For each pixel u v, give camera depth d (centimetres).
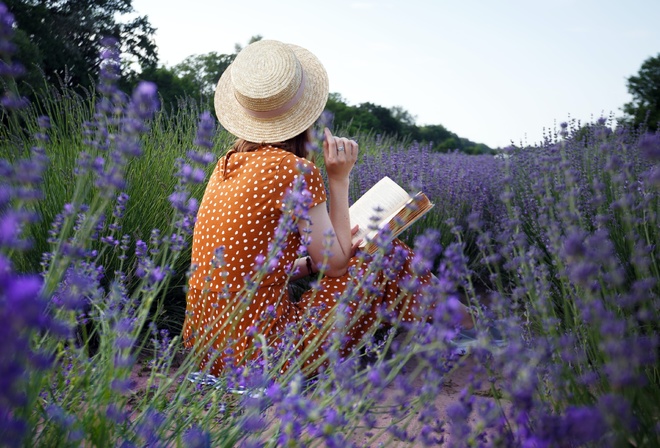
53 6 1966
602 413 97
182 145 432
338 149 254
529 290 175
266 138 252
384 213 263
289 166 237
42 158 129
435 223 425
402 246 267
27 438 108
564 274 170
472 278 412
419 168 485
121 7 2269
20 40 1319
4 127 280
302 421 126
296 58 252
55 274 117
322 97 259
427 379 129
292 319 247
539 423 114
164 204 334
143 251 175
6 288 63
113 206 302
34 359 89
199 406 159
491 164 677
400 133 4800
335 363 142
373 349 165
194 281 244
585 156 373
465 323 271
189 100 482
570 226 170
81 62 1816
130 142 125
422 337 135
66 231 122
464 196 466
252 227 234
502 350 121
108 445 130
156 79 2275
